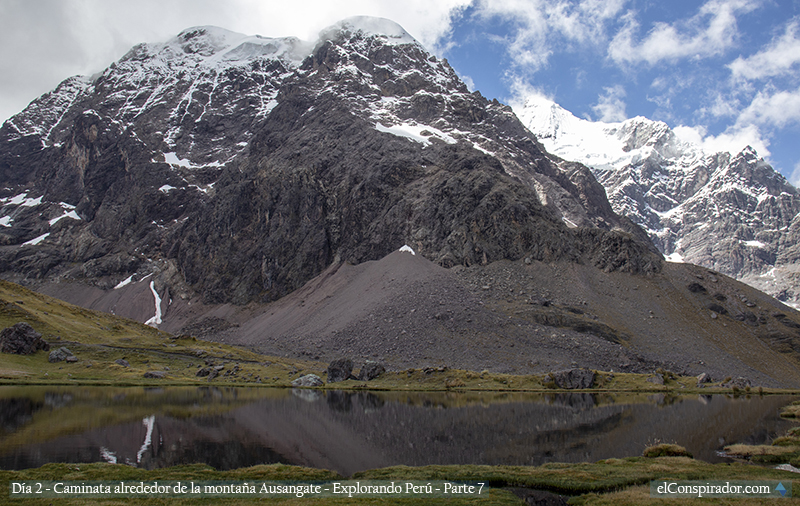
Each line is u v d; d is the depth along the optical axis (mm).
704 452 55000
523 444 58312
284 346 186125
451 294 187250
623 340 170625
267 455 51594
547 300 186875
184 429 63500
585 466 45969
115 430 61531
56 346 137500
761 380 156250
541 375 131375
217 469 45656
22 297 166875
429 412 81312
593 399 104250
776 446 55312
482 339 160000
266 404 87938
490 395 109812
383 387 122438
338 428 66562
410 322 172000
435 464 49125
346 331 178500
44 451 50844
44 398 86312
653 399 106250
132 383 114000
